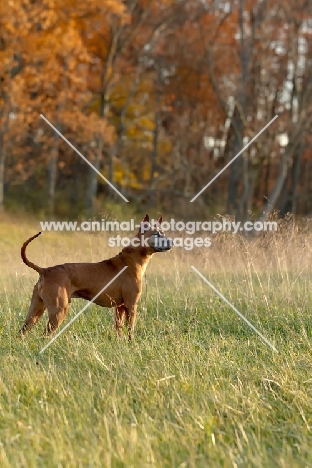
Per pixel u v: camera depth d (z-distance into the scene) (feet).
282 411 21.65
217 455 18.08
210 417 20.48
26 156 132.98
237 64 128.98
